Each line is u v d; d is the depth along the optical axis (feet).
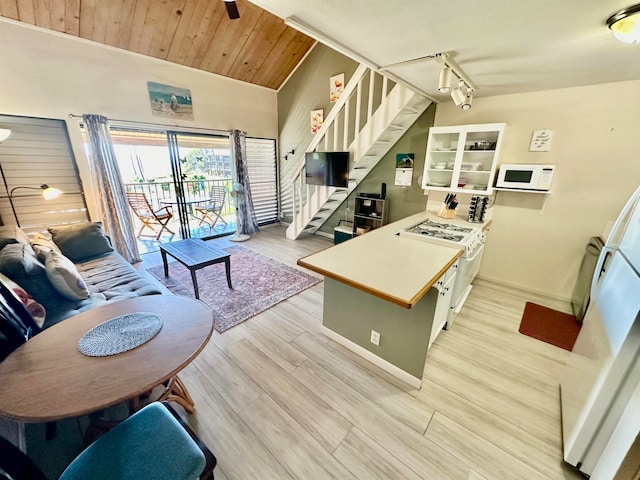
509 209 10.02
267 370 6.23
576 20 4.42
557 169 8.84
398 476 4.17
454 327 7.93
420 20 4.68
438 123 10.91
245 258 13.32
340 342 7.14
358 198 13.94
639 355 3.37
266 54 14.53
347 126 12.42
